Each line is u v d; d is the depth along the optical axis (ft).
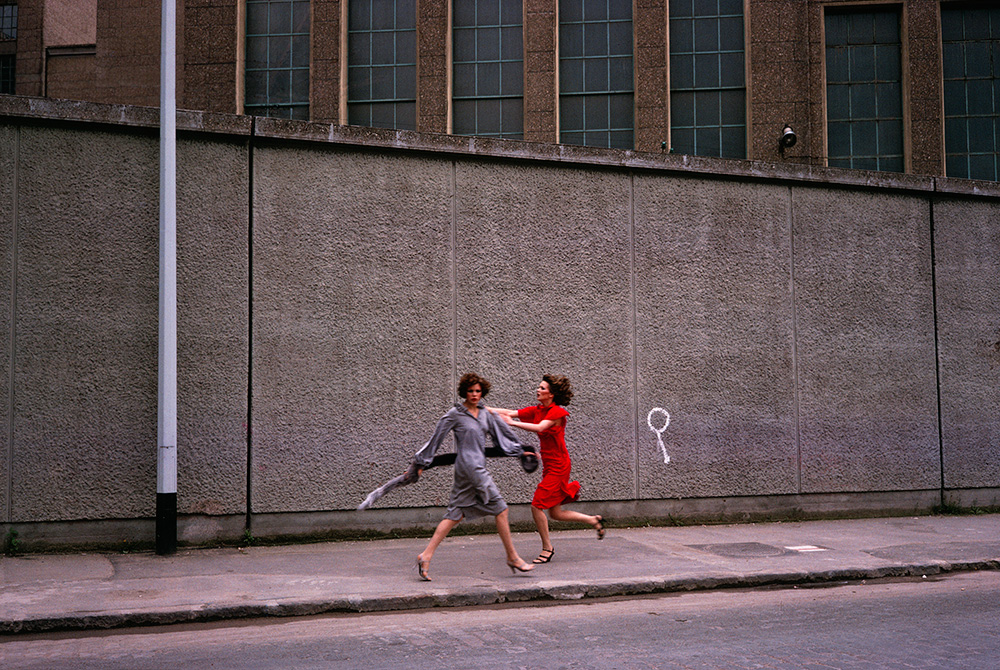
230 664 16.53
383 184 31.73
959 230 39.58
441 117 54.90
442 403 31.81
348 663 16.52
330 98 55.21
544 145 33.40
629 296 34.40
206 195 29.73
